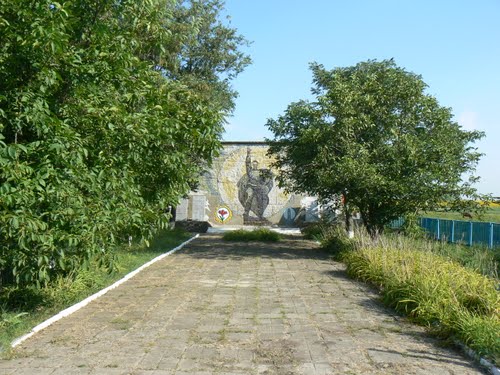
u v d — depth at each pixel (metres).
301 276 12.12
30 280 6.98
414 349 6.37
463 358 6.05
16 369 5.54
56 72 6.85
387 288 9.16
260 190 32.41
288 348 6.36
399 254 11.41
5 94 6.68
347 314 8.20
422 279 8.52
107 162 7.51
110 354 6.07
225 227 31.69
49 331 7.04
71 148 6.81
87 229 6.73
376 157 15.43
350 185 15.23
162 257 15.72
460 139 16.50
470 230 19.50
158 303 8.94
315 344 6.54
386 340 6.75
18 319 7.18
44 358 5.91
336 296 9.66
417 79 16.28
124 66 7.70
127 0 7.63
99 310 8.37
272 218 32.38
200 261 14.98
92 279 10.12
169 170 8.80
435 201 15.27
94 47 7.46
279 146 18.84
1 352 6.02
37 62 6.74
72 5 7.22
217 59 21.42
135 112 8.16
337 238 17.47
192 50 21.03
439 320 7.24
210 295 9.70
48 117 6.52
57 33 6.34
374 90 16.05
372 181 14.38
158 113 8.12
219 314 8.13
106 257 7.46
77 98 7.45
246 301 9.16
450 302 7.53
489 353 5.84
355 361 5.89
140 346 6.39
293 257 16.16
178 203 9.10
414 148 14.80
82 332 7.01
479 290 8.16
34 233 6.30
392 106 16.08
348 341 6.68
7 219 6.07
